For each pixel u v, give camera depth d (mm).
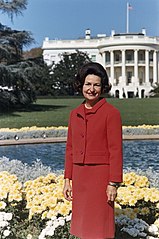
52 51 74625
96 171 3834
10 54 35031
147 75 68500
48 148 17219
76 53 61344
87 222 3840
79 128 3916
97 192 3820
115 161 3760
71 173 4160
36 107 38969
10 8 36438
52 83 56875
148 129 21281
